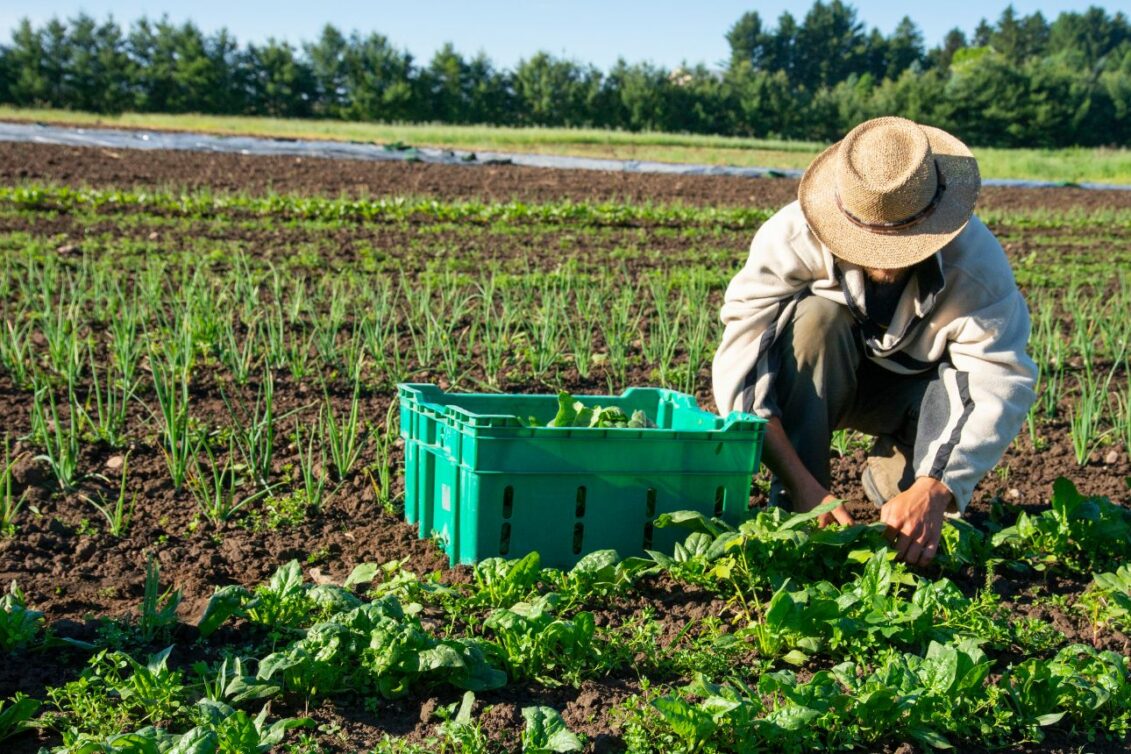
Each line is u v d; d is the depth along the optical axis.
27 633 2.46
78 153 16.69
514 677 2.47
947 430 3.06
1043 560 3.26
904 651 2.64
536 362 5.66
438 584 2.80
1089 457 4.52
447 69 51.78
